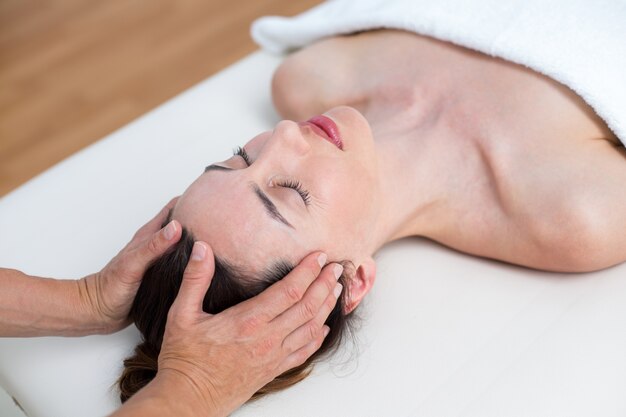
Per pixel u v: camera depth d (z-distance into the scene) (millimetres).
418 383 1258
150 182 1646
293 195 1218
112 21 2803
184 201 1218
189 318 1125
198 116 1791
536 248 1370
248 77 1882
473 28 1502
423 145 1484
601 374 1233
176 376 1092
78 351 1342
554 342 1285
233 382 1124
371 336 1331
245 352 1123
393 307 1374
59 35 2764
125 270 1206
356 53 1675
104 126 2424
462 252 1472
